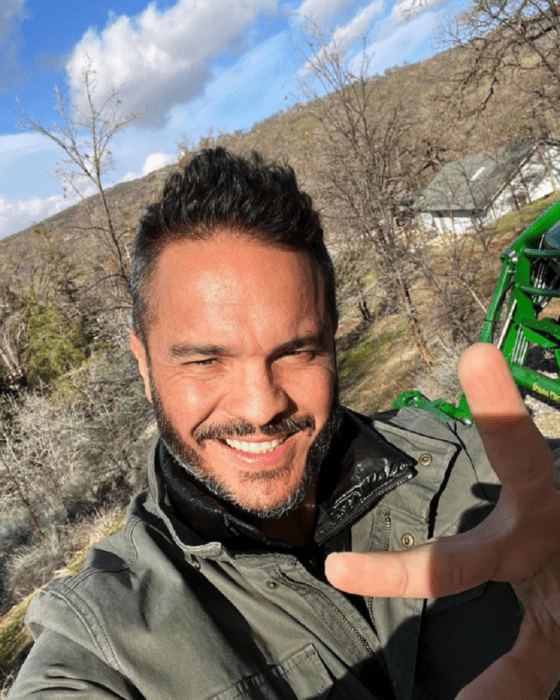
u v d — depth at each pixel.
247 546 0.40
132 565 0.38
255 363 0.34
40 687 0.32
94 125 4.65
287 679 0.35
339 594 0.38
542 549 0.20
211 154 0.35
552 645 0.20
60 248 13.49
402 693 0.38
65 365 9.67
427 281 4.79
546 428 2.27
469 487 0.48
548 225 1.56
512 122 7.75
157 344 0.36
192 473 0.37
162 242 0.34
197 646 0.34
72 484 5.86
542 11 4.86
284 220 0.33
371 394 5.55
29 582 4.98
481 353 0.19
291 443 0.36
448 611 0.42
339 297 6.16
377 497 0.45
